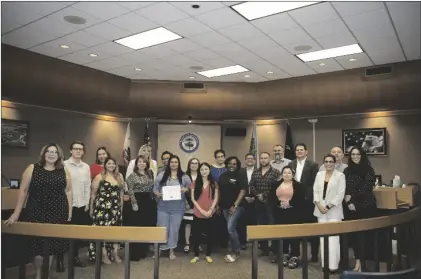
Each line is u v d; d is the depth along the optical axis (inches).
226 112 327.9
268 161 199.5
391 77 259.4
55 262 187.5
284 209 183.8
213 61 255.9
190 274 170.4
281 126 358.0
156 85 311.3
